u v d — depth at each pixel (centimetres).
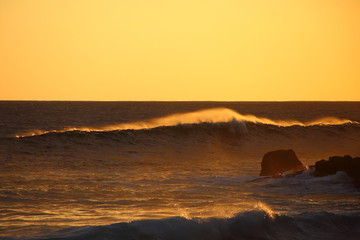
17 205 5791
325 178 7931
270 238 4366
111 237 3775
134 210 5575
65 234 3881
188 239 4009
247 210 4809
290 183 7775
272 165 8950
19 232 4225
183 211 5519
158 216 5162
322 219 4919
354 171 7931
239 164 11238
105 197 6481
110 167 10050
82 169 9538
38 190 6825
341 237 4606
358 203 6281
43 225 4578
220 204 6050
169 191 7094
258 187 7562
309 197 6725
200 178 8569
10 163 10031
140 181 8050
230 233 4288
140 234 3875
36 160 10725
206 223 4247
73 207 5744
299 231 4594
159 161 11681
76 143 13488
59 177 8231
